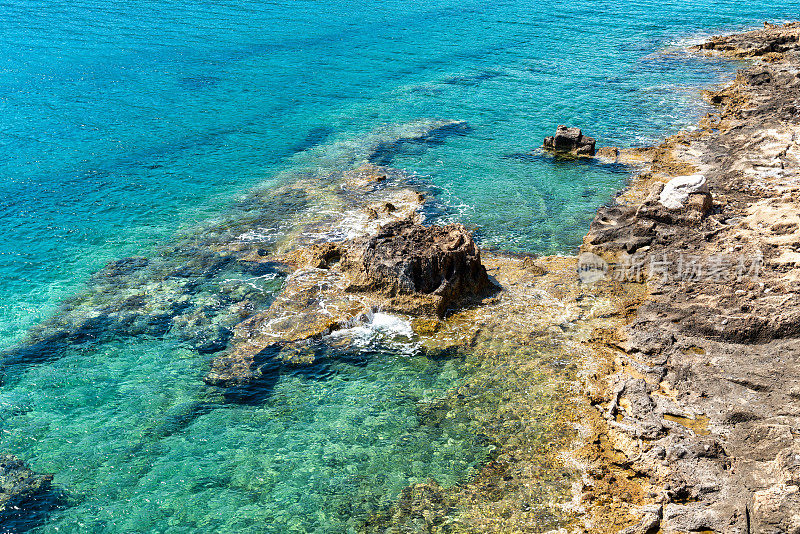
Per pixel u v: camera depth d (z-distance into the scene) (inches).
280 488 677.3
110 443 737.0
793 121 1545.3
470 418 760.3
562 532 609.9
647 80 2079.2
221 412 783.1
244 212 1278.3
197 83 2037.4
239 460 713.6
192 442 738.8
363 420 765.3
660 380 800.3
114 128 1680.6
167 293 1013.2
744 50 2305.6
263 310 964.0
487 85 2068.2
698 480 649.6
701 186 1140.5
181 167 1482.5
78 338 912.3
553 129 1699.1
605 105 1859.0
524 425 745.0
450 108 1867.6
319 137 1664.6
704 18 2915.8
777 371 769.6
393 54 2407.7
